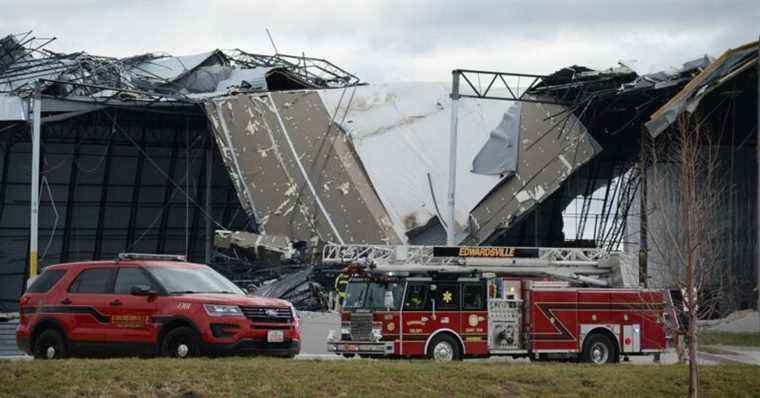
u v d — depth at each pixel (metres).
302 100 82.31
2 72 93.12
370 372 26.38
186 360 26.62
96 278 30.16
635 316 37.88
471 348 36.69
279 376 25.22
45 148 90.50
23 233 94.00
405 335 36.16
